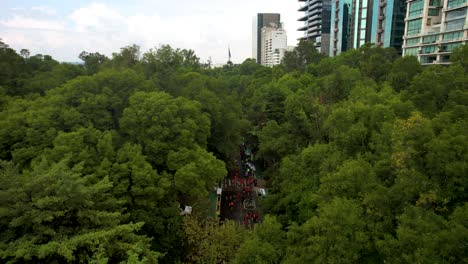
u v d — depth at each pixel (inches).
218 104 1936.5
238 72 5201.8
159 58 2268.7
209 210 1424.7
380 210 761.6
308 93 2010.3
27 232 717.3
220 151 1924.2
